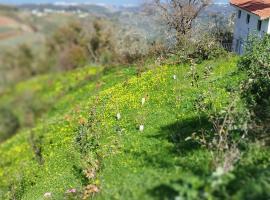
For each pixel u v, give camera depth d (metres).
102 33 77.25
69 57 99.31
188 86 33.97
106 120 33.06
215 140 19.58
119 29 75.44
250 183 14.09
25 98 92.38
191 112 28.05
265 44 30.06
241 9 54.91
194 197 12.88
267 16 49.03
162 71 43.16
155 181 17.16
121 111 34.38
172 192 13.89
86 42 86.06
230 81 31.53
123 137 27.45
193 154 20.44
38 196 25.92
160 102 33.03
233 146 18.75
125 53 64.50
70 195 22.30
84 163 25.91
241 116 21.75
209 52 44.38
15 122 81.38
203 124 24.94
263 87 25.67
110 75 57.88
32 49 146.88
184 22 54.16
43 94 90.25
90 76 69.56
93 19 86.31
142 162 21.78
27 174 33.72
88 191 20.39
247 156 18.28
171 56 50.38
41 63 129.88
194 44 46.38
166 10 55.41
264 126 21.17
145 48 59.72
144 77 43.31
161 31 57.06
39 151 37.66
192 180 13.38
